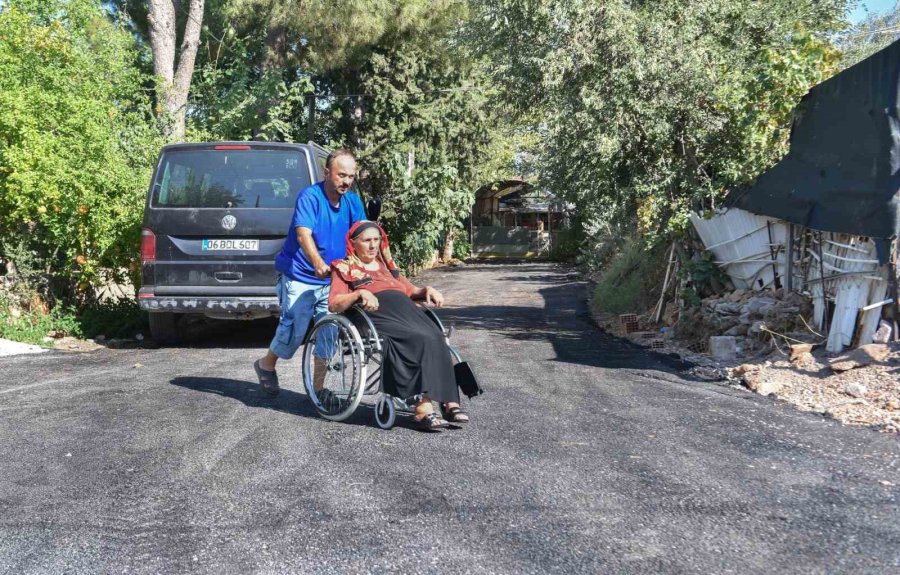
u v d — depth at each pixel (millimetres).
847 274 7379
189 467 4410
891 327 7004
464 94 25859
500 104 13250
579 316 13602
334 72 24859
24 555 3244
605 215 14758
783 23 11570
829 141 8102
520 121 13852
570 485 4066
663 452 4684
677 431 5188
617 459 4531
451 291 20219
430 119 24719
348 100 25609
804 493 3947
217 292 8984
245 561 3180
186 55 16328
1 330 9195
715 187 11195
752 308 8688
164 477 4234
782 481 4141
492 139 29938
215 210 8961
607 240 21484
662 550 3256
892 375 6215
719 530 3465
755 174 10258
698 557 3188
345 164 5656
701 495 3914
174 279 9000
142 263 9039
